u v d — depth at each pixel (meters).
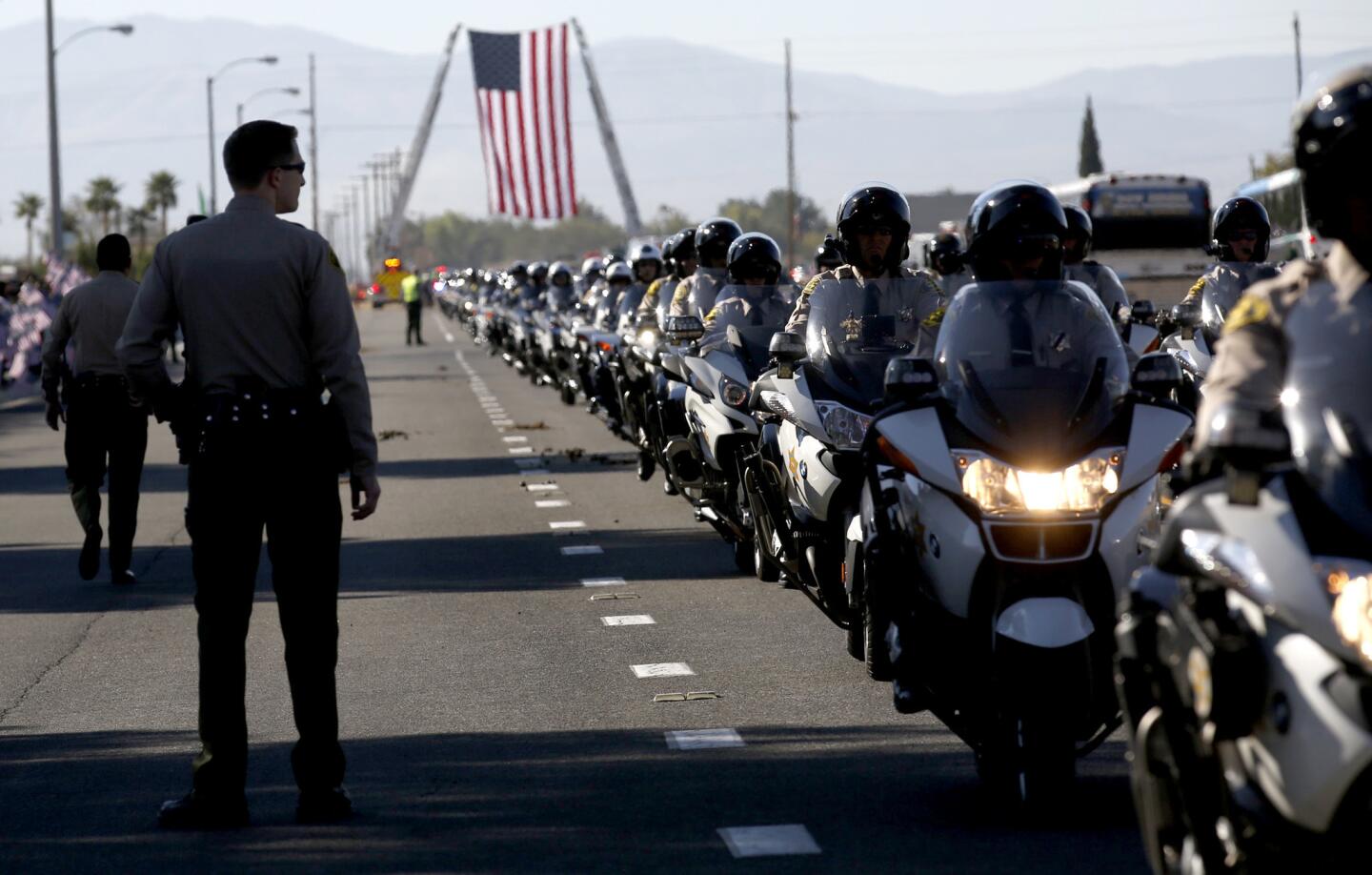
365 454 26.77
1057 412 26.41
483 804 27.45
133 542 58.47
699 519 52.34
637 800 27.44
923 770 29.05
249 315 26.61
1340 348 17.42
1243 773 17.55
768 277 51.81
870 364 37.75
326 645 26.97
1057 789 25.08
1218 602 17.84
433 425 110.50
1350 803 16.33
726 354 50.56
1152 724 19.39
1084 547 25.59
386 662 39.50
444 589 49.56
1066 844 24.48
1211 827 18.44
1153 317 62.53
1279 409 17.95
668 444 53.72
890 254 38.97
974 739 26.84
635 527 61.72
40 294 151.25
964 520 26.02
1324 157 17.39
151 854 25.09
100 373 51.97
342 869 24.03
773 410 39.03
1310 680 16.61
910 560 27.38
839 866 23.67
